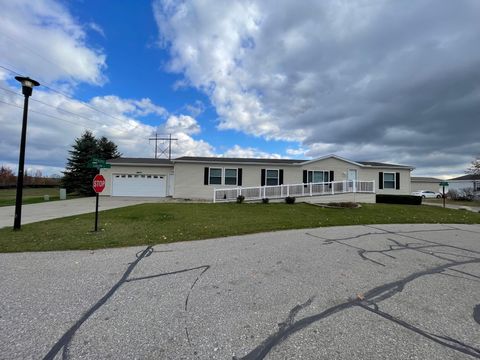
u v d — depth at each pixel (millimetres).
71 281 3982
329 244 6547
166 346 2400
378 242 6875
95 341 2461
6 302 3256
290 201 17094
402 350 2357
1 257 5227
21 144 8023
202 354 2289
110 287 3770
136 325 2756
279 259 5211
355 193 18500
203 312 3053
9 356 2223
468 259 5395
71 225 8703
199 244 6406
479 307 3240
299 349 2369
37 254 5445
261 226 8812
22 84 8023
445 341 2512
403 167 23297
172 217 10578
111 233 7473
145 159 25859
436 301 3406
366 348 2385
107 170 23281
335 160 22391
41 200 19766
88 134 31250
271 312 3068
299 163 21766
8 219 10344
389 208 15227
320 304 3289
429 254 5758
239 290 3691
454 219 11844
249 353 2309
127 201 18828
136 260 5078
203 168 21219
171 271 4477
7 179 42750
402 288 3834
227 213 12133
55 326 2717
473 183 37938
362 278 4219
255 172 21531
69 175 30016
